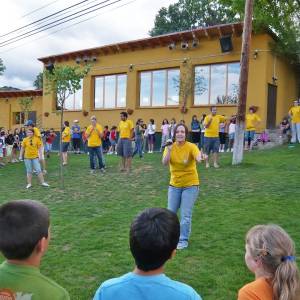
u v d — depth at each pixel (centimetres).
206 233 711
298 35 2133
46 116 3061
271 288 230
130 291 212
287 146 1880
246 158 1578
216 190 1056
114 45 2631
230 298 478
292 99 2481
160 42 2470
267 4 2030
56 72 1340
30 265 204
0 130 2045
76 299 487
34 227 200
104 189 1181
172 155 645
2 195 1188
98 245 677
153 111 2523
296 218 775
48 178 1453
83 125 2833
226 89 2270
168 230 213
